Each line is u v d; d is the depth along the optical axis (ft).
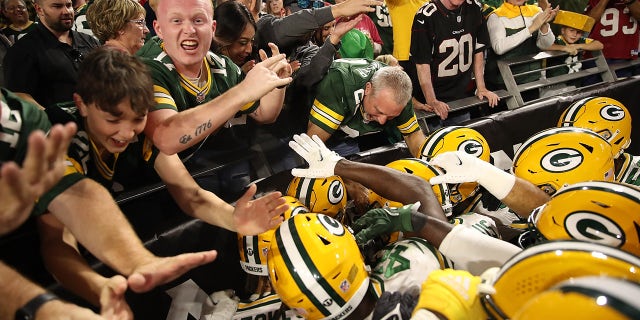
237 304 6.56
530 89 12.35
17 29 10.14
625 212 5.30
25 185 3.26
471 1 10.90
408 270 5.65
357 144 9.13
